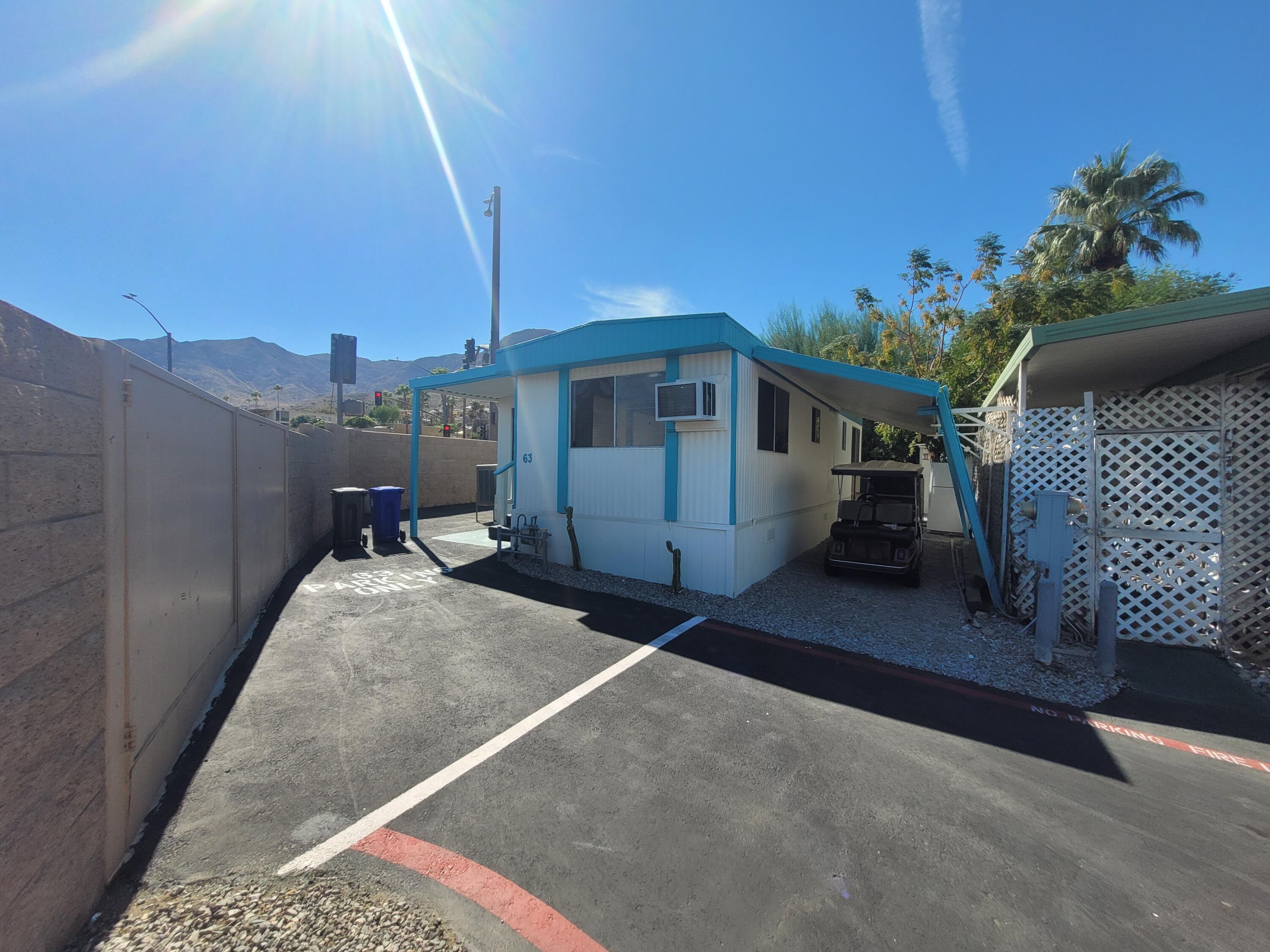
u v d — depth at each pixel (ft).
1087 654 18.45
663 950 7.12
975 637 20.22
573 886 8.13
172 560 10.85
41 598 6.28
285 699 13.89
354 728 12.55
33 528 6.15
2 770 5.60
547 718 13.29
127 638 8.50
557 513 30.45
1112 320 18.31
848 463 49.88
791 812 10.02
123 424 8.44
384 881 8.08
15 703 5.82
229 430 16.17
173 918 7.23
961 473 23.34
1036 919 7.77
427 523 46.21
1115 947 7.36
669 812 9.89
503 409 40.88
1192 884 8.50
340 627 19.61
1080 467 20.93
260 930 7.11
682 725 13.21
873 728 13.37
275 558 24.31
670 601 24.00
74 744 6.93
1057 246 65.82
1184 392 20.07
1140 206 65.21
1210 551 18.81
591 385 29.09
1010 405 24.31
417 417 38.47
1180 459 19.36
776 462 30.78
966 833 9.57
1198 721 14.10
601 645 18.48
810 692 15.33
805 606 23.91
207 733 12.10
